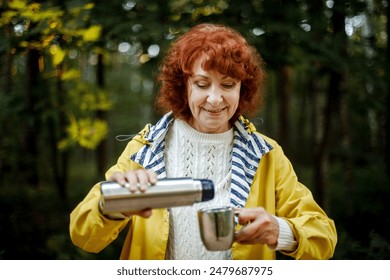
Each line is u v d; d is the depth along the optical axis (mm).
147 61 3572
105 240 1220
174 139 1387
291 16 3354
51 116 3926
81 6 2598
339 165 9555
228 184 1337
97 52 3334
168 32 3266
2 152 5113
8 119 4367
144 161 1333
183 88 1339
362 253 3367
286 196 1350
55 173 5496
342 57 3662
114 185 1059
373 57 3914
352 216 4770
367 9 3713
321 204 4824
